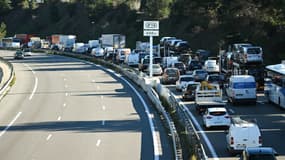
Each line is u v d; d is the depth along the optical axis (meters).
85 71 164.12
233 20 171.88
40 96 107.31
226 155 54.06
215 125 67.62
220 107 73.88
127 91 112.56
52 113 85.25
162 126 70.88
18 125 74.88
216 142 60.59
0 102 99.81
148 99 99.31
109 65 175.25
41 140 63.47
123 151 56.03
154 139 62.16
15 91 116.69
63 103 96.69
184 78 110.31
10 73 150.50
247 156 41.31
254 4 170.12
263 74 108.12
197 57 156.62
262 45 154.00
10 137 66.06
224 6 178.88
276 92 86.75
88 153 55.44
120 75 149.38
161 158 51.94
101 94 108.50
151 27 122.19
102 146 59.03
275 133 65.81
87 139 63.47
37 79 142.25
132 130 68.56
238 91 89.38
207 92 83.75
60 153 55.69
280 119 75.81
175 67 135.00
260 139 53.06
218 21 194.38
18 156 54.50
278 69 87.94
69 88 120.69
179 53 168.50
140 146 58.34
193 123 73.25
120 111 85.75
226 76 112.25
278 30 157.62
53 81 136.75
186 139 53.53
